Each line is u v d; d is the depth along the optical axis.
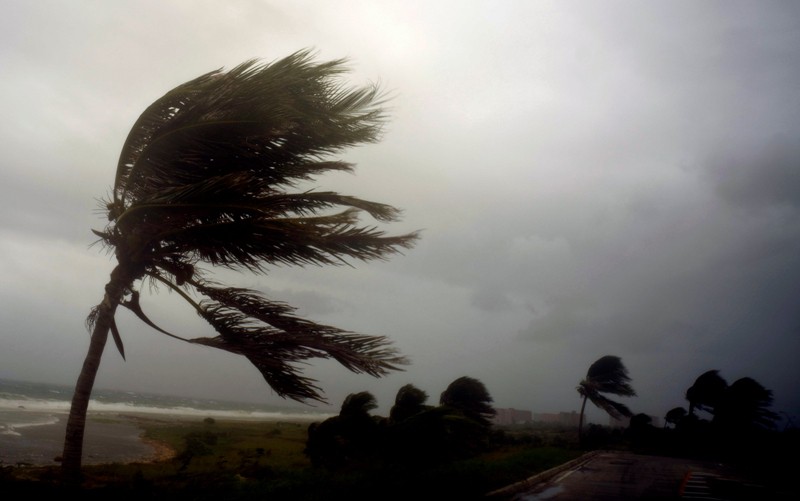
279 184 8.16
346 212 8.07
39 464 12.88
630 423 35.16
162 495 7.05
